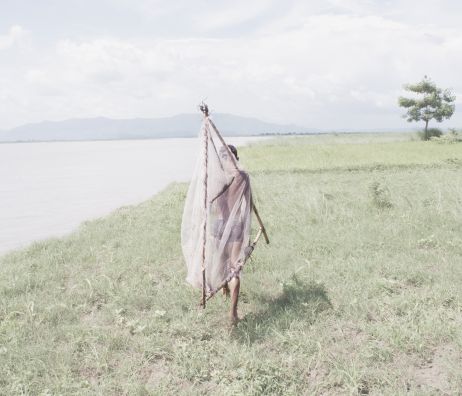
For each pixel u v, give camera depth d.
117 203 16.64
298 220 10.30
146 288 6.54
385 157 27.41
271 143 49.41
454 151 31.00
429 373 4.27
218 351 4.73
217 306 5.76
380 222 9.70
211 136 5.42
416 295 5.79
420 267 6.83
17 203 17.19
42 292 6.53
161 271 7.40
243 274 6.87
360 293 5.94
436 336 4.79
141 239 9.34
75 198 18.20
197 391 4.11
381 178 17.55
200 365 4.49
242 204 5.41
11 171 33.91
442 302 5.64
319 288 6.16
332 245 8.18
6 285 6.75
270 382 4.13
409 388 4.08
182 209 12.55
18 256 8.66
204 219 5.32
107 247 8.98
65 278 7.36
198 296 6.14
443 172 19.61
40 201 17.56
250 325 5.19
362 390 4.07
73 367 4.55
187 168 32.75
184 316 5.53
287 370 4.32
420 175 18.52
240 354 4.53
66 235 10.56
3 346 4.91
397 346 4.63
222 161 5.45
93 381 4.35
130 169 33.22
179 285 6.58
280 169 22.62
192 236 5.59
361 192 14.09
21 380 4.26
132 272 7.35
